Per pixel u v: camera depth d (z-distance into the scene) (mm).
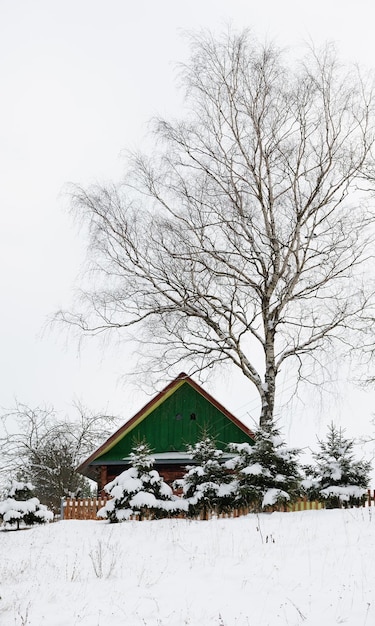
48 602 9172
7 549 15141
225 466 18562
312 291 22141
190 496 19000
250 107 22500
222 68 22891
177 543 12789
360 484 18922
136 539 13969
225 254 22266
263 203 22328
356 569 9297
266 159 22438
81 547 13930
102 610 8656
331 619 7535
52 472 39219
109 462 26922
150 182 22969
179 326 22078
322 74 22656
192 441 27766
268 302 22250
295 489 17703
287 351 22109
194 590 9266
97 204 22000
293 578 9266
